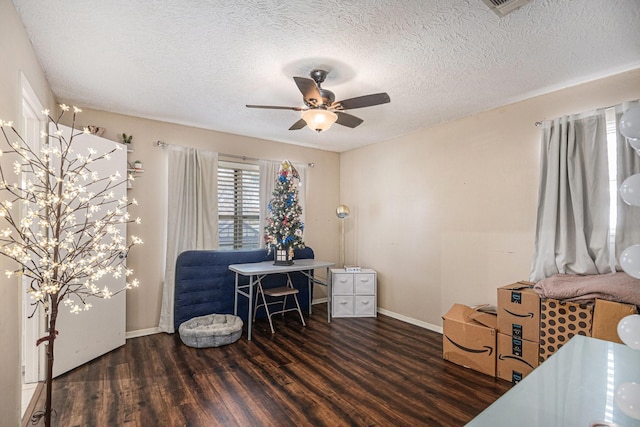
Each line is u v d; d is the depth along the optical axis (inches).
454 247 145.2
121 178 130.1
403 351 127.3
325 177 207.3
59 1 67.5
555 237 107.7
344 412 86.7
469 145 139.9
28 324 99.7
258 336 143.9
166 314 146.2
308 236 198.8
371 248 189.3
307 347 131.3
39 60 92.1
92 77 103.7
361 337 142.9
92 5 68.7
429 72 100.3
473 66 96.3
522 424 45.7
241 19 74.0
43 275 69.3
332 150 208.2
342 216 188.4
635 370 58.4
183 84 109.2
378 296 183.6
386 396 94.7
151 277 145.5
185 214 151.6
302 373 108.7
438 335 146.1
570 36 80.2
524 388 53.7
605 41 82.2
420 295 159.8
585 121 104.2
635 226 93.1
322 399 93.0
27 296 98.4
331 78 104.7
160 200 148.5
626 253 45.0
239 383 101.8
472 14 72.1
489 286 131.8
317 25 76.4
